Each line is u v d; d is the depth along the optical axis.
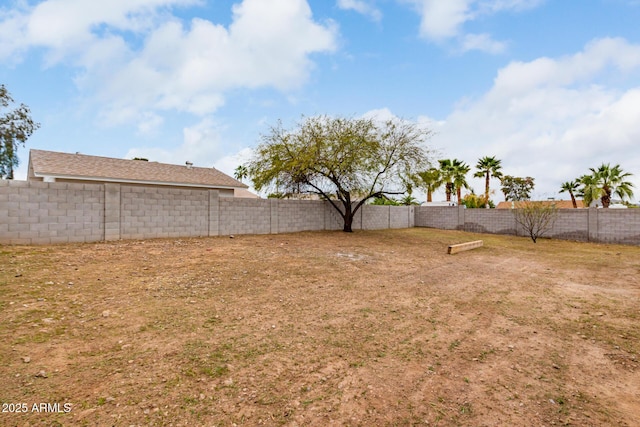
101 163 16.03
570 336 4.16
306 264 8.23
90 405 2.29
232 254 8.81
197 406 2.37
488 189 35.09
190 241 10.55
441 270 8.55
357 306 5.17
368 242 13.52
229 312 4.57
